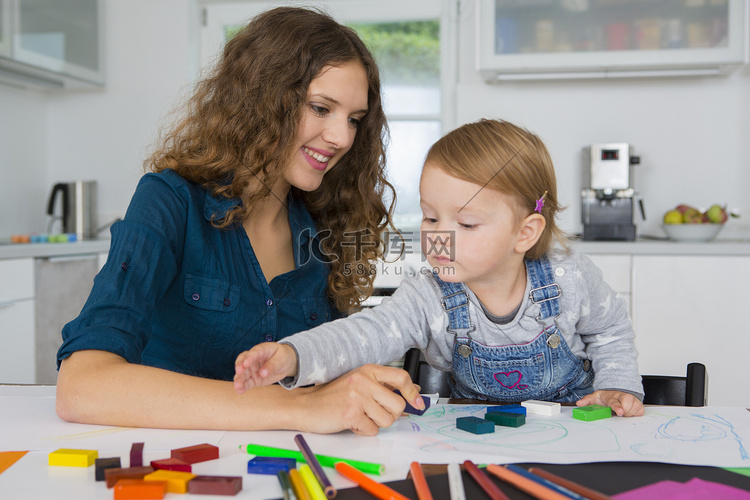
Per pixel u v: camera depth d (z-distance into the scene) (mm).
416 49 2912
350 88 963
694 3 2398
